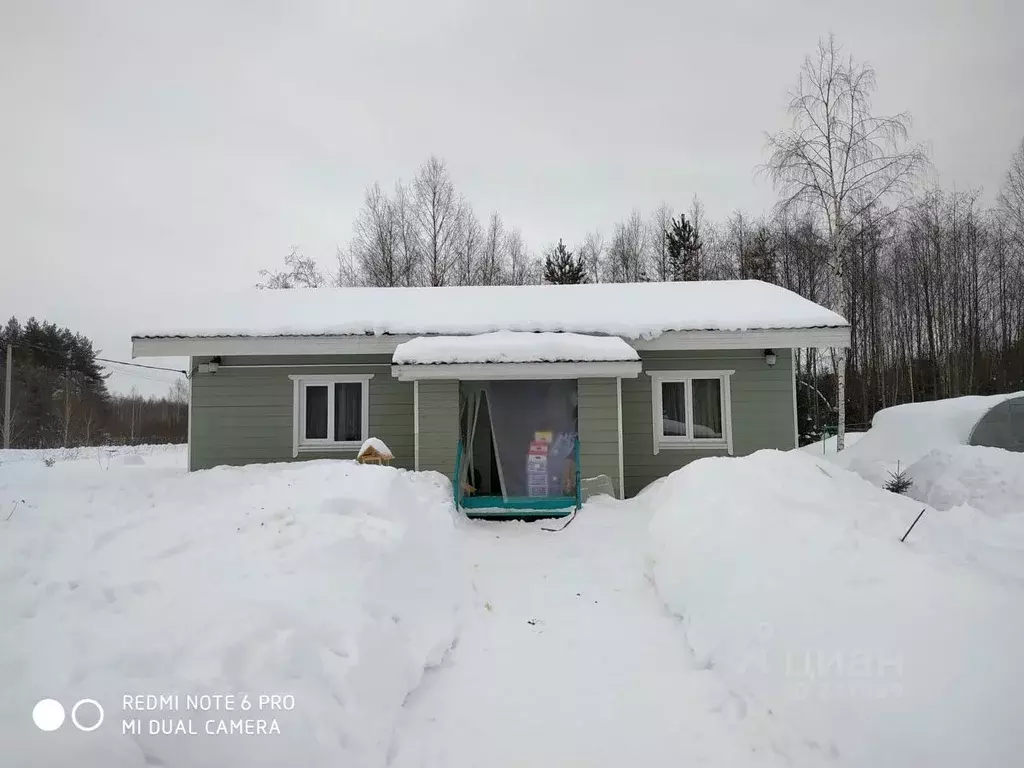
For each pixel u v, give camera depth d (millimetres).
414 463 10094
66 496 6066
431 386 9438
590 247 38000
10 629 3102
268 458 10570
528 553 6781
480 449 9805
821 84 16828
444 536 6125
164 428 45656
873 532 4711
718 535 5016
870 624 3320
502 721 3436
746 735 3168
